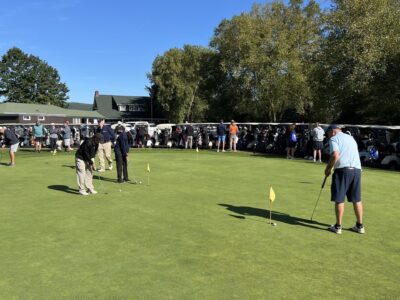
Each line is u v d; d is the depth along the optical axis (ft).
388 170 54.70
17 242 21.50
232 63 160.25
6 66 260.62
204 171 49.49
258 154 77.87
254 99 161.38
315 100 107.45
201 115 207.51
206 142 96.53
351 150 23.25
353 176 23.12
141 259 18.95
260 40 145.18
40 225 24.81
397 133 61.21
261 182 41.04
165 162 60.08
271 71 139.95
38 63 268.82
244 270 17.70
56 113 184.65
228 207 29.68
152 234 22.89
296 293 15.49
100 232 23.29
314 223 25.49
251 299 14.96
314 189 37.14
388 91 82.33
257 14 155.84
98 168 52.54
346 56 82.48
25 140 103.76
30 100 265.34
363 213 28.40
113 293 15.39
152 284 16.20
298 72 136.36
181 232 23.30
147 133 98.73
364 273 17.53
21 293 15.43
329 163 23.38
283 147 79.05
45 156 73.00
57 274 17.21
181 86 196.54
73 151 86.89
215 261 18.75
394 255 19.80
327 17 90.99
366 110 102.17
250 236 22.61
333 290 15.80
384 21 79.15
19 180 42.91
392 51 77.15
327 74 90.94
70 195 34.37
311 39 146.61
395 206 30.71
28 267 18.01
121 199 32.53
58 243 21.31
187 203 31.01
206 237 22.38
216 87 206.49
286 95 146.82
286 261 18.84
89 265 18.21
